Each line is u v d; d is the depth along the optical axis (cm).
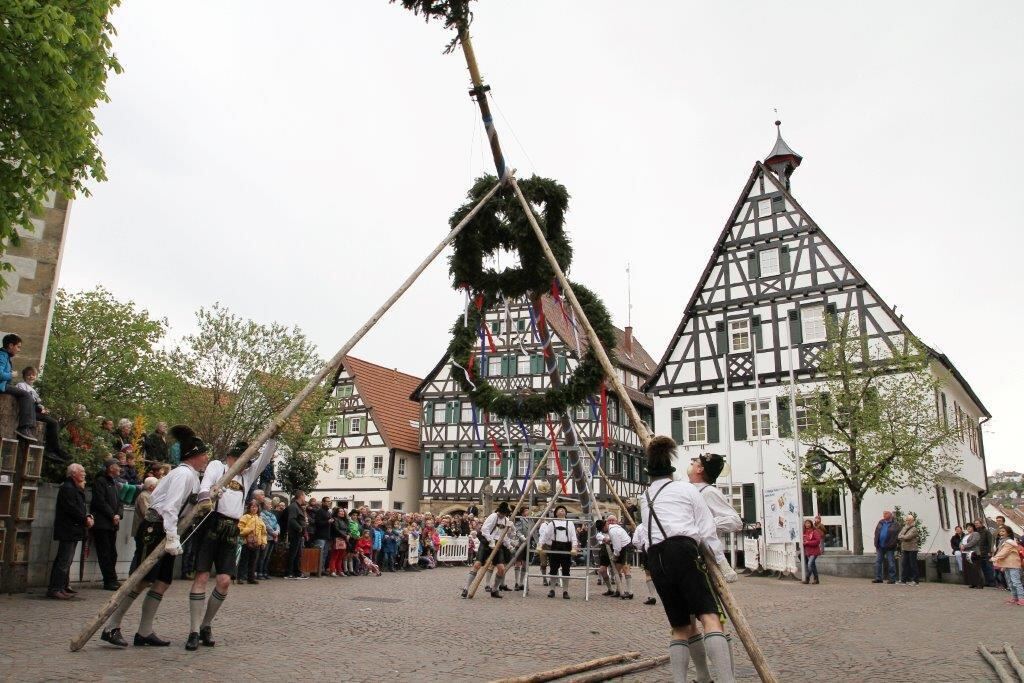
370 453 4578
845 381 2611
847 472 2650
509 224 1173
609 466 4031
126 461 1406
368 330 877
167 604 1073
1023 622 1143
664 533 534
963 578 2100
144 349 2525
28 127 1017
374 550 2158
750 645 552
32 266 1570
